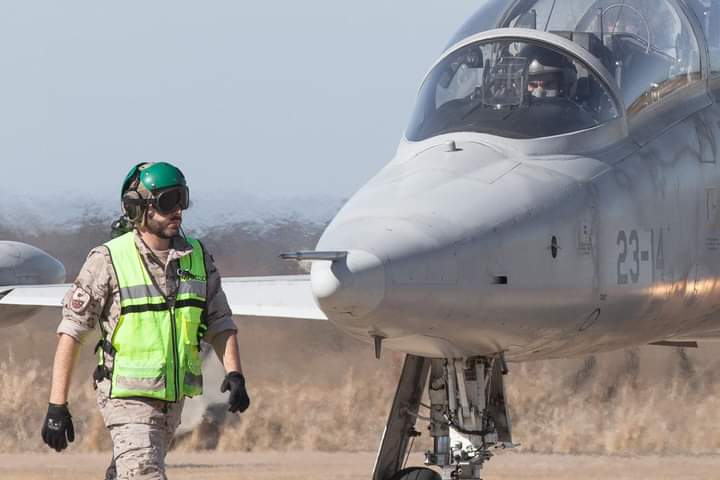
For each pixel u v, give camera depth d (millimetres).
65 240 100500
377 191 34094
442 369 37500
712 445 76938
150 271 27641
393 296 30172
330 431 81438
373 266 29859
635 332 38875
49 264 59562
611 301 36188
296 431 81125
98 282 27562
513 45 38375
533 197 34250
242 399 27609
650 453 75062
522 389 84312
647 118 39625
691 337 45531
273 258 96688
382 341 32469
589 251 35250
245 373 87750
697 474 64750
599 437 78750
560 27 40812
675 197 38875
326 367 88625
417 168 35250
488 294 32188
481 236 32312
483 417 35438
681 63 41906
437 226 31906
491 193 33844
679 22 42312
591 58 38594
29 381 86562
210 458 74250
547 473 64938
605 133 37844
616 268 36219
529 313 33625
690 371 84938
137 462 26641
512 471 65875
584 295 35094
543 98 37688
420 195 33344
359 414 83562
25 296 53781
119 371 27219
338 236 31219
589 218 35375
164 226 27766
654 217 37875
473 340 33219
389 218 31984
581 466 68438
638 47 40719
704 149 40438
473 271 31844
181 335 27578
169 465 69875
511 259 32875
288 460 72688
